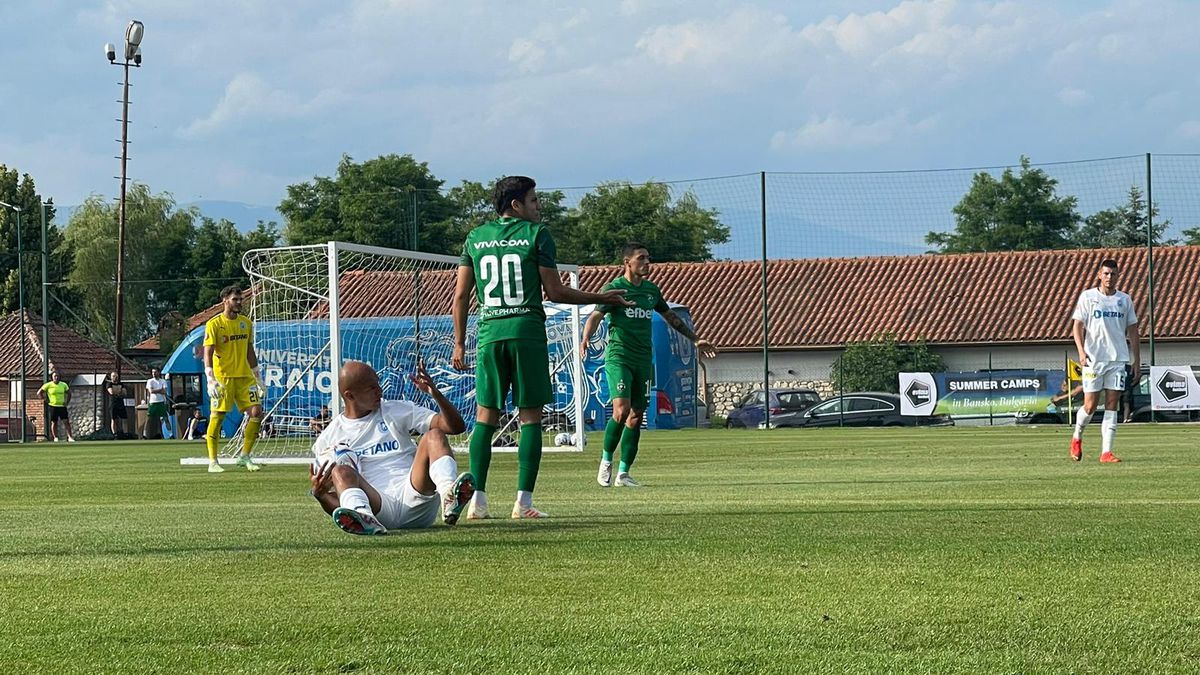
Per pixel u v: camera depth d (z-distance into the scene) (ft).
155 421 214.69
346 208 322.14
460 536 37.32
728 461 88.28
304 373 116.26
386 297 120.57
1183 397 183.93
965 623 23.20
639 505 49.21
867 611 24.41
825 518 42.04
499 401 43.91
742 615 24.16
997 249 335.26
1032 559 31.14
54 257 346.33
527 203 44.34
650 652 21.16
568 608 25.05
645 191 315.78
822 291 283.18
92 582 28.94
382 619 24.04
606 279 288.30
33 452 135.44
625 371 63.36
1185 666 19.94
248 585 28.22
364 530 36.63
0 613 25.08
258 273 107.34
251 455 101.35
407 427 39.42
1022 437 129.39
